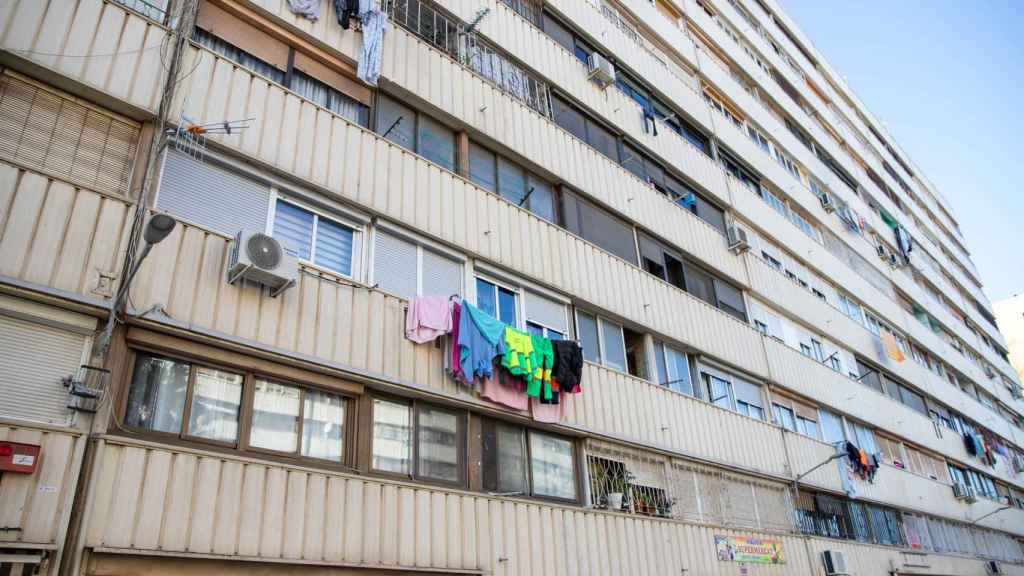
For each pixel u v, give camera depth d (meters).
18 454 6.52
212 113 9.39
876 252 33.31
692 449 15.19
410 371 10.28
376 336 10.04
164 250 8.23
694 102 22.48
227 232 9.25
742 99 26.17
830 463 20.33
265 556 7.81
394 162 11.52
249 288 8.87
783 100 30.38
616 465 13.38
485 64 14.76
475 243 12.33
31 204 7.39
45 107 8.15
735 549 14.98
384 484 9.27
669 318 16.48
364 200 10.80
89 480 6.90
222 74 9.67
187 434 8.07
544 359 12.05
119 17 8.76
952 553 25.88
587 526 11.88
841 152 35.00
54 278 7.30
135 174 8.59
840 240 29.83
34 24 8.06
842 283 27.88
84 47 8.38
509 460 11.53
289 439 8.96
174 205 8.80
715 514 15.20
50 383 7.14
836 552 17.62
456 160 13.20
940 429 30.69
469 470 10.75
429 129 12.94
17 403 6.88
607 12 20.47
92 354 7.48
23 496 6.48
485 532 10.24
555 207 15.03
